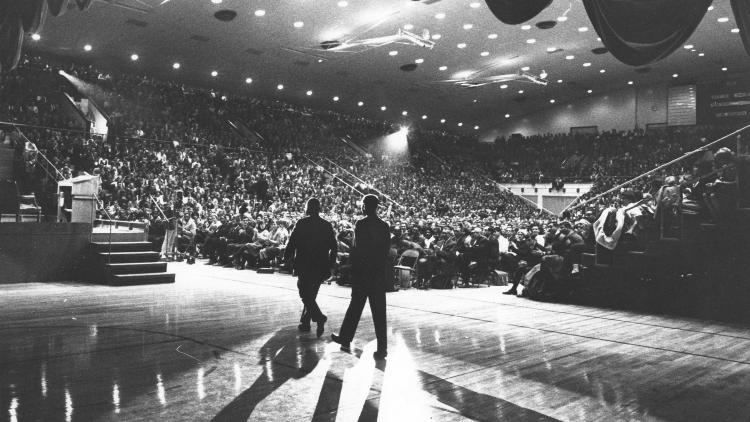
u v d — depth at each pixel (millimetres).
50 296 8867
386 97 35531
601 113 39719
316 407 3791
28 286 9984
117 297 8922
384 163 36750
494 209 34531
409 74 30031
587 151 38469
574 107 41094
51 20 21078
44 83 24562
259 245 14406
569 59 28172
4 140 16297
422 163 40000
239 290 10125
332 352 5410
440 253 11953
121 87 27547
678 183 9195
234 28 22156
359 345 5789
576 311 8609
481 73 30344
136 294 9336
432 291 11109
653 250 8812
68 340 5711
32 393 3953
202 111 30250
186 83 31172
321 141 35188
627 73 32375
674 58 28781
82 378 4355
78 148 19172
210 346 5574
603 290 9383
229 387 4211
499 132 45531
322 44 24156
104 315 7238
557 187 37250
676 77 34094
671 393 4293
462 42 24672
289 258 6211
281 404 3838
